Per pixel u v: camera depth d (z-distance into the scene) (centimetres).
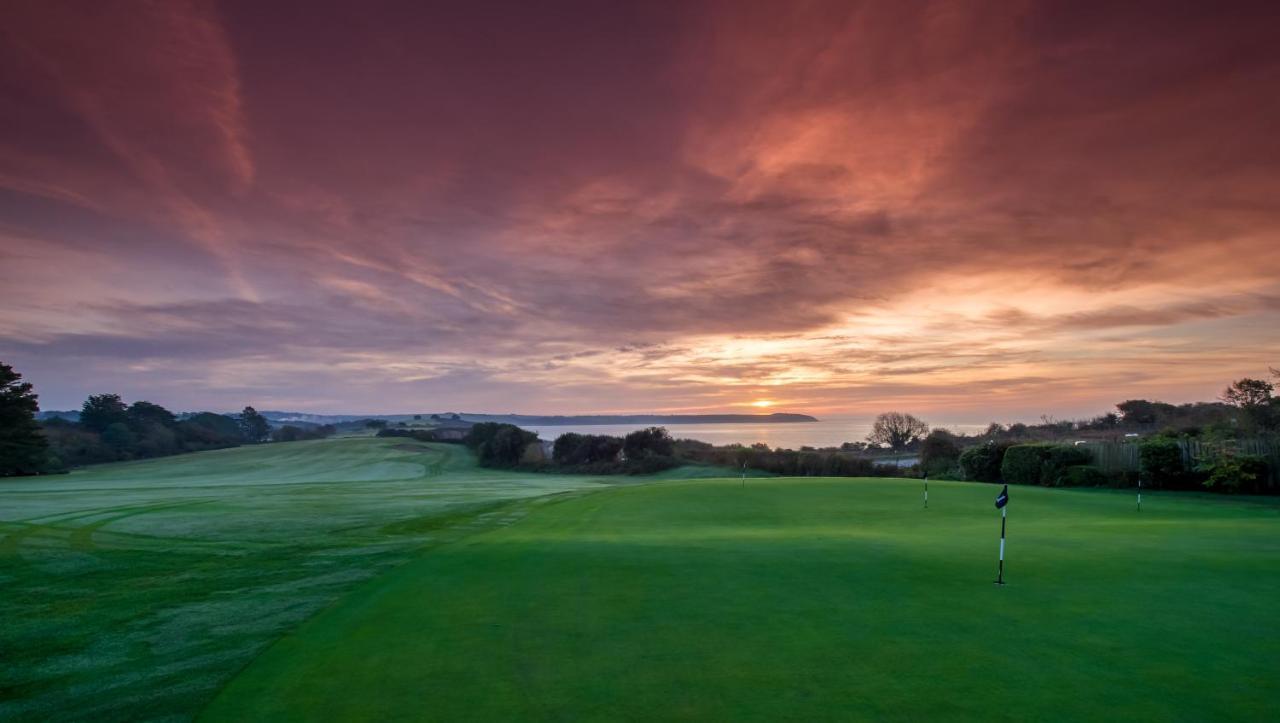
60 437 8644
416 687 671
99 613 1077
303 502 3027
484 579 1148
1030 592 986
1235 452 2902
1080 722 555
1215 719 557
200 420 13050
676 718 581
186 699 700
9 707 698
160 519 2355
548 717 591
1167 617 846
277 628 959
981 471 4041
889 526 1892
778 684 650
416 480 5462
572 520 2123
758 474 5738
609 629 841
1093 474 3319
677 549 1428
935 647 745
